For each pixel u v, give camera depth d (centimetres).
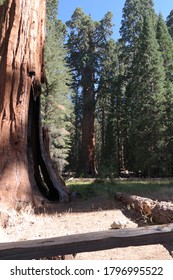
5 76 889
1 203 746
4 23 934
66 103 2906
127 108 3753
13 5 935
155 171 3009
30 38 930
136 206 695
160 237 234
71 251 222
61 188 923
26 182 833
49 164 975
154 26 4334
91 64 4928
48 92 2684
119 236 229
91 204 820
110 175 1747
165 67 3716
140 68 3306
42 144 988
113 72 4994
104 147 4522
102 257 402
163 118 2942
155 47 3272
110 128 4328
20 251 216
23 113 890
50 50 2788
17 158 848
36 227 563
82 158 4484
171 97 2942
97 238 226
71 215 685
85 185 1532
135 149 3166
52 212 732
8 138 856
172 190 1090
